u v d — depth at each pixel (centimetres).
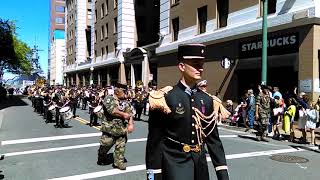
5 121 2088
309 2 1706
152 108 330
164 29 3092
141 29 4319
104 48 4816
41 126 1817
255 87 2028
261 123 1362
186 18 2734
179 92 337
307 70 1692
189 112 334
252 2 2073
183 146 334
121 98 902
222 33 2273
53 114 2105
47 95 2220
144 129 1664
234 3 2220
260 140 1370
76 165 938
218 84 2327
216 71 2345
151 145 338
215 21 2403
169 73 2956
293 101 1396
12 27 4266
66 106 1812
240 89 2147
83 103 3141
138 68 3841
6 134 1516
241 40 2123
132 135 1455
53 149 1162
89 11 6291
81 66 5866
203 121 339
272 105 1464
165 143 339
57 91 2131
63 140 1348
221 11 2386
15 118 2298
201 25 2592
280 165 948
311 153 1127
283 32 1839
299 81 1733
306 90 1691
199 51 334
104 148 920
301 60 1727
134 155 1057
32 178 814
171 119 334
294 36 1772
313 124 1296
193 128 334
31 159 1014
